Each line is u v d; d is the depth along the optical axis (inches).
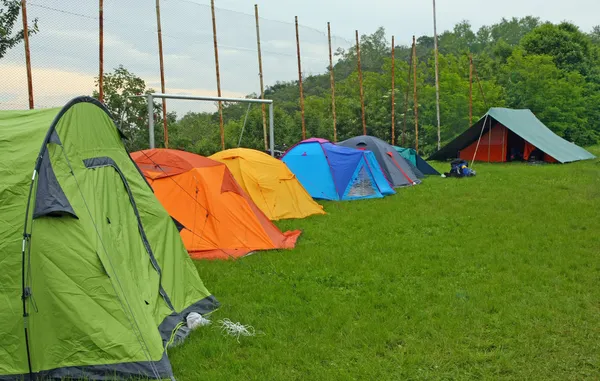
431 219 417.7
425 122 1385.3
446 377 167.6
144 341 167.6
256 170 445.1
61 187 172.6
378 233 375.9
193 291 231.3
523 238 343.3
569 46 1598.2
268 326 207.8
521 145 901.8
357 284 261.4
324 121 1262.3
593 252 306.8
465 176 709.3
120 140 233.3
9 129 178.4
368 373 168.7
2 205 163.8
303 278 272.8
